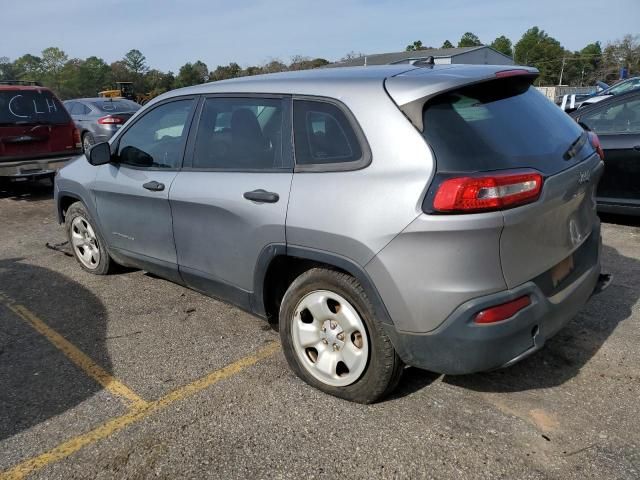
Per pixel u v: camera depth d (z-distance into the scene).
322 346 3.09
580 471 2.48
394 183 2.60
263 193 3.14
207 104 3.70
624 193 6.01
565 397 3.04
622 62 80.12
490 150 2.55
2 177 9.05
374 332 2.79
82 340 3.98
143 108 4.30
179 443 2.79
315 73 3.32
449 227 2.43
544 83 107.81
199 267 3.78
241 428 2.89
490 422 2.85
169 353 3.74
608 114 6.14
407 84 2.71
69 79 91.62
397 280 2.59
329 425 2.88
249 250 3.29
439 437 2.75
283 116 3.17
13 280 5.27
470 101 2.74
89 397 3.24
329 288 2.94
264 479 2.52
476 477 2.47
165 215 3.93
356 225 2.68
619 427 2.77
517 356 2.59
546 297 2.72
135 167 4.25
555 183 2.68
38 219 7.93
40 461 2.70
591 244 3.21
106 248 4.88
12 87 8.96
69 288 5.00
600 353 3.47
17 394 3.30
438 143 2.54
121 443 2.81
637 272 4.80
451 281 2.48
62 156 9.49
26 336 4.08
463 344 2.52
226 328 4.09
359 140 2.77
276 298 3.45
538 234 2.63
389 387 2.91
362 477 2.51
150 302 4.62
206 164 3.64
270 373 3.42
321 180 2.89
